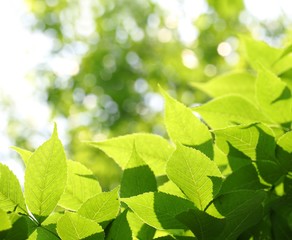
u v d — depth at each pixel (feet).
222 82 2.73
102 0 16.19
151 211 1.90
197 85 2.75
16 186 1.90
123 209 2.02
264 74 2.24
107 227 1.93
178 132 2.06
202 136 2.06
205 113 2.32
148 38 15.24
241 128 2.03
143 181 2.04
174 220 1.91
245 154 2.07
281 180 2.08
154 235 2.00
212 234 1.86
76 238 1.86
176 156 1.89
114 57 14.88
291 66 2.62
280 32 12.66
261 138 2.04
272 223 2.07
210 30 13.11
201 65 13.11
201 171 1.89
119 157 2.18
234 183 2.08
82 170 2.05
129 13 15.90
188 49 13.62
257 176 2.08
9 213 1.87
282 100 2.23
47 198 1.90
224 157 2.15
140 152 2.17
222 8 9.23
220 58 12.80
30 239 1.90
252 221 1.94
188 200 1.91
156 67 14.38
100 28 15.76
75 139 13.12
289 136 2.02
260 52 2.65
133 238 2.00
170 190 2.05
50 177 1.89
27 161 1.90
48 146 1.89
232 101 2.30
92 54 14.88
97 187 2.04
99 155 10.59
